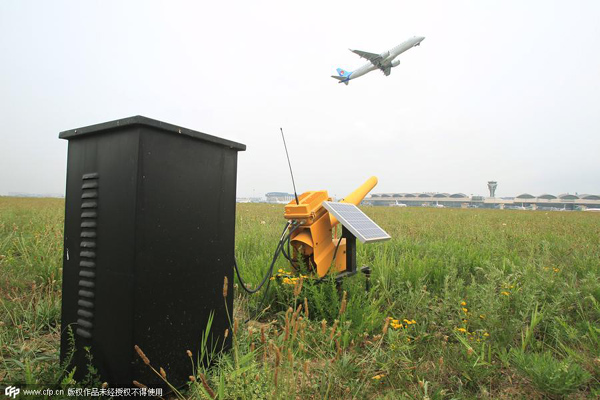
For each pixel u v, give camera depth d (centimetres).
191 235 230
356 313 329
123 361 198
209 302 246
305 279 371
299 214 385
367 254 636
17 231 807
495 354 290
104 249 208
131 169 196
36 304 346
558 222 1574
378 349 274
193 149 231
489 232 1016
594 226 1372
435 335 308
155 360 207
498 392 244
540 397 235
